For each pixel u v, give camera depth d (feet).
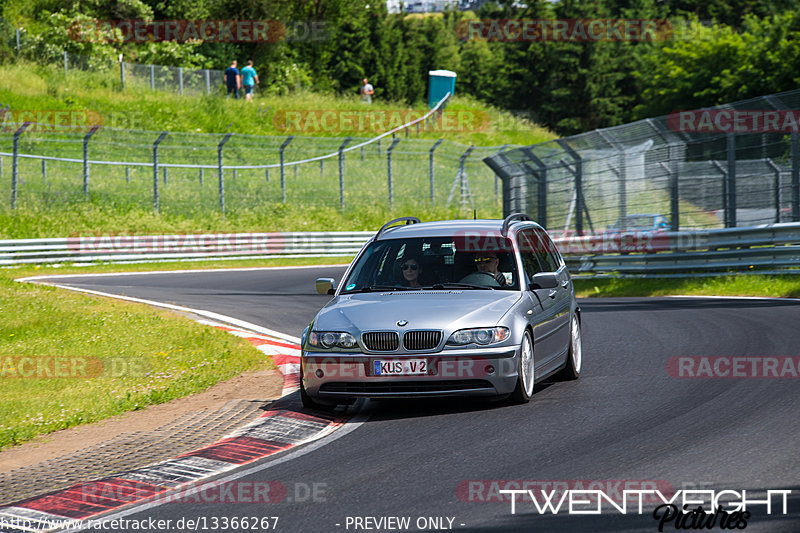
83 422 103.81
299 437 89.61
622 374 112.37
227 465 79.97
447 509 62.69
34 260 334.85
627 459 72.79
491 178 578.25
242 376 128.57
